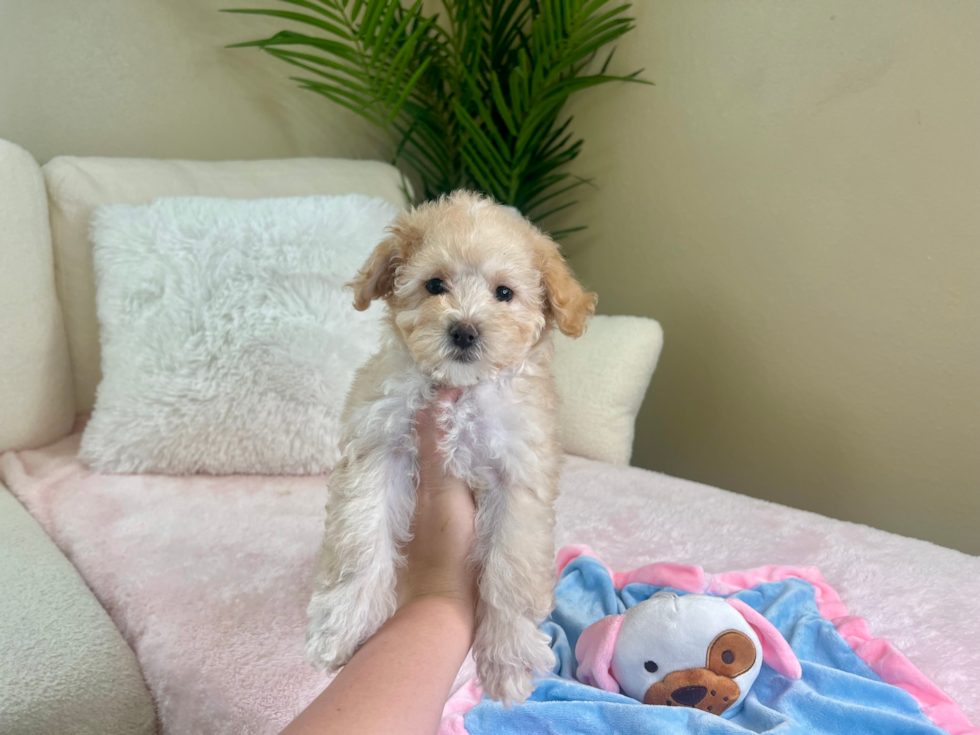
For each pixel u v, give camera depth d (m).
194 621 1.23
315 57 2.37
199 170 2.23
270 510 1.68
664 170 2.51
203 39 2.41
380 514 1.00
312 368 1.85
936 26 1.81
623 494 1.86
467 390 1.08
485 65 2.72
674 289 2.55
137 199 2.07
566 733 1.03
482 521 1.04
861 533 1.66
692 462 2.58
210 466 1.86
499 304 1.10
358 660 0.83
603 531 1.65
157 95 2.34
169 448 1.82
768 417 2.32
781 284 2.23
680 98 2.42
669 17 2.41
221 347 1.83
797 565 1.51
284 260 1.91
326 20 2.65
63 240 2.01
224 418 1.83
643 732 1.01
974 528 1.88
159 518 1.60
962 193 1.81
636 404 2.28
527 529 0.99
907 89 1.88
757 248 2.28
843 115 2.02
